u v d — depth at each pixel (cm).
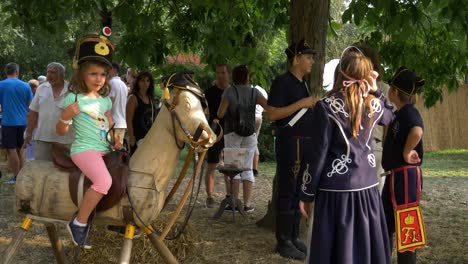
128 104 743
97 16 912
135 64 696
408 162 464
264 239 642
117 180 391
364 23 867
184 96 402
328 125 376
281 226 577
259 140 1446
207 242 627
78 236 388
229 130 749
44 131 681
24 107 1000
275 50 1568
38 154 690
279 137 564
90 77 392
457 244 637
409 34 618
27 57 2345
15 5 697
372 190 388
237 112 732
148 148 406
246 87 739
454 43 812
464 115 1920
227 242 629
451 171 1312
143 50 700
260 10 795
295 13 633
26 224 412
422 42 831
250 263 558
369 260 379
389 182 475
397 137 469
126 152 412
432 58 834
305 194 380
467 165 1441
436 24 809
